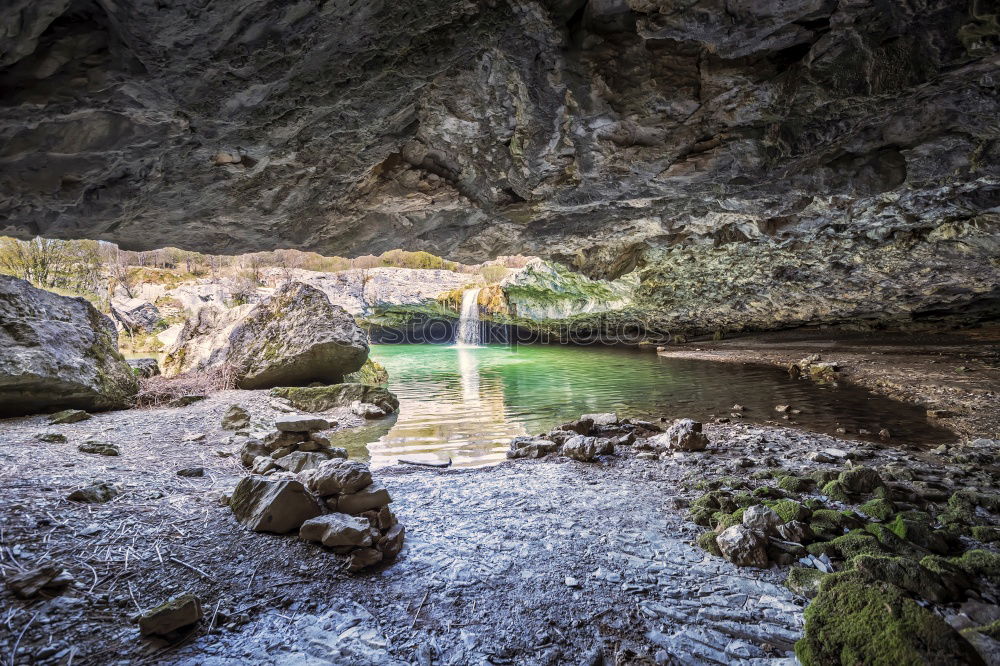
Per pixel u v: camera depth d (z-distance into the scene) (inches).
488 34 139.6
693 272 515.8
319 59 122.3
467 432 279.0
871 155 206.8
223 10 93.1
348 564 111.2
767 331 780.6
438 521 142.6
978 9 119.9
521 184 237.3
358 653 84.7
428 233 284.7
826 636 84.8
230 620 91.2
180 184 165.9
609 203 282.2
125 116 118.0
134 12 88.0
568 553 122.4
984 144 187.6
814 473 177.9
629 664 83.7
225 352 399.9
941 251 381.1
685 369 554.6
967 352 485.7
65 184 136.8
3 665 74.5
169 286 988.6
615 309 747.4
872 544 118.0
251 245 240.4
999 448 215.3
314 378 391.2
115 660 78.8
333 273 1088.2
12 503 120.6
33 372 246.4
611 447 219.1
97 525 118.1
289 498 126.6
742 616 97.0
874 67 145.7
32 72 95.1
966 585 103.0
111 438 218.8
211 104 123.6
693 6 125.6
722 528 133.4
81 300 313.6
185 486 156.8
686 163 209.6
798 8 126.1
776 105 169.6
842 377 441.4
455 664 83.0
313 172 188.7
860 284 491.8
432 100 175.3
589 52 152.3
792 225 335.9
